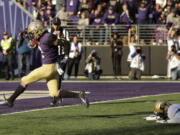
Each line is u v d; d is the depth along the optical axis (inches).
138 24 2150.6
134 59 2037.4
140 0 2224.4
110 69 2137.1
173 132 839.7
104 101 1286.9
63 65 1093.1
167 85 1775.3
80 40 2156.7
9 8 2161.7
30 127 901.2
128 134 824.3
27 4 2284.7
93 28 2148.1
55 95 991.0
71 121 967.0
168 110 933.2
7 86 1759.4
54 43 978.1
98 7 2166.6
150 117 971.9
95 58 2050.9
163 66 2144.4
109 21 2153.1
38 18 2160.4
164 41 2153.1
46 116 1032.8
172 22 2135.8
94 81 1948.8
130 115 1042.1
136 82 1903.3
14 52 2052.2
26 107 1182.3
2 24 2154.3
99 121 964.6
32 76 990.4
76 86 1743.4
